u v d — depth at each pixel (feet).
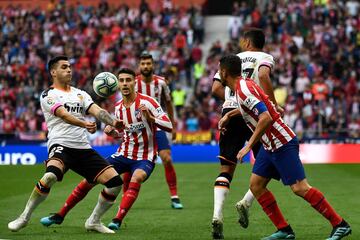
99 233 71.56
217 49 233.35
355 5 250.16
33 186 122.42
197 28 252.83
